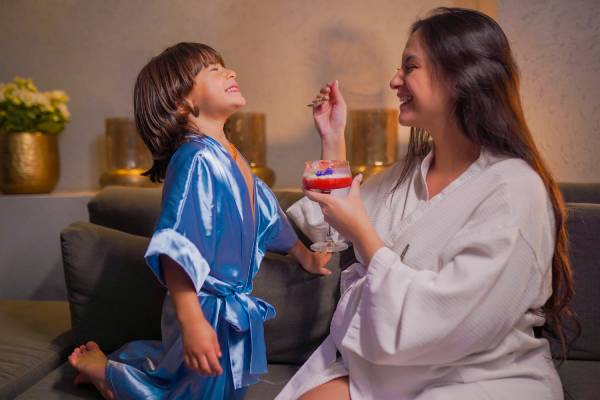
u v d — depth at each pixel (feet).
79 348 5.16
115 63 8.50
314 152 7.97
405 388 3.84
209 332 3.91
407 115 4.40
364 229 4.00
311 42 7.86
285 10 7.89
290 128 8.03
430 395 3.67
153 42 8.35
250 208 4.70
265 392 4.81
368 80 7.73
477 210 3.90
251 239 4.72
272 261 5.36
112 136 7.75
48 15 8.63
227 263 4.46
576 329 5.04
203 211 4.20
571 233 5.10
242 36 8.05
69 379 5.14
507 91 4.14
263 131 7.51
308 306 5.21
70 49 8.61
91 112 8.64
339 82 7.81
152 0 8.30
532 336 4.15
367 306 3.79
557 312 4.35
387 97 7.70
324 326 5.21
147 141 4.84
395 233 4.24
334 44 7.79
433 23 4.25
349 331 3.88
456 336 3.59
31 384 5.16
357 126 7.05
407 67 4.34
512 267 3.64
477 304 3.60
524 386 3.76
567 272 4.26
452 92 4.12
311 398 4.00
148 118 4.75
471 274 3.56
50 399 4.75
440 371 3.79
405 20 7.57
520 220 3.73
